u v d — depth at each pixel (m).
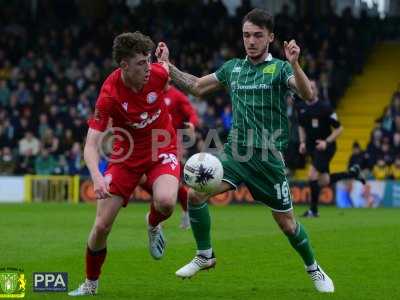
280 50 58.56
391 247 24.16
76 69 57.84
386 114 51.03
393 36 64.50
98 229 16.33
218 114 53.38
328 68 57.25
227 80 17.52
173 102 28.66
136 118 16.45
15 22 62.69
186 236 26.81
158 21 61.97
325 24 60.31
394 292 17.39
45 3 64.31
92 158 15.77
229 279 19.02
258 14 16.89
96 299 16.30
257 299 16.50
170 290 17.55
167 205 16.48
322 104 35.28
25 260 21.44
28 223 32.19
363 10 63.00
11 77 57.91
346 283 18.52
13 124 52.91
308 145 35.97
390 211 41.22
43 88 56.31
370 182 46.88
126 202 16.69
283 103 17.06
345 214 38.31
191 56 58.47
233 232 28.34
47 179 49.91
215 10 62.88
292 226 17.28
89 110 53.31
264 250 23.45
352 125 57.44
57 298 16.34
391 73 60.38
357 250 23.55
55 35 60.78
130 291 17.36
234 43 60.12
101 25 61.94
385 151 48.19
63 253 22.78
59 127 52.22
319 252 23.16
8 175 50.72
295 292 17.34
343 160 55.38
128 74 16.02
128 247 24.06
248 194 46.81
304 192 47.06
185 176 16.94
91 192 49.12
